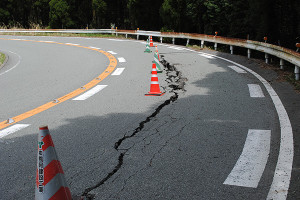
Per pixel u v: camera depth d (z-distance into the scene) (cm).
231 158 450
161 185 383
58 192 310
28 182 402
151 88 857
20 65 1691
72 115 695
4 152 500
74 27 4384
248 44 1541
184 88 918
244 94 819
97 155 475
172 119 634
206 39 2114
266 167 420
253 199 347
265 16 2002
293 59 1000
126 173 416
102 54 1955
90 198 359
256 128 566
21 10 4903
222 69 1216
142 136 548
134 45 2434
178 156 462
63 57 1922
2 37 3994
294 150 469
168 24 3091
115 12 4109
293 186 369
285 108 681
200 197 355
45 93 951
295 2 1869
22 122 659
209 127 579
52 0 4306
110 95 875
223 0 2605
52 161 311
